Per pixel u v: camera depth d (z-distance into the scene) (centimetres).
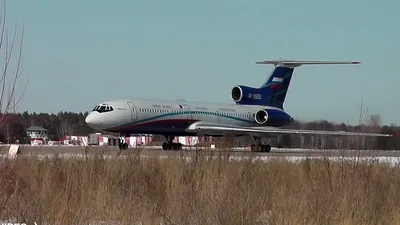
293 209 3503
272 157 7600
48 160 5469
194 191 3819
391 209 3872
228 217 3195
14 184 3800
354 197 3862
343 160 5334
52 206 3247
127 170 4719
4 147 3894
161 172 4962
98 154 5275
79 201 3456
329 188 4344
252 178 4803
